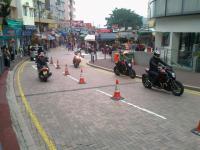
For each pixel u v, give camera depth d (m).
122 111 8.02
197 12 15.59
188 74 15.20
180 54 17.70
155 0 20.59
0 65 15.73
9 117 7.30
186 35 18.81
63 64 24.19
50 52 44.00
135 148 5.38
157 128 6.54
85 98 9.75
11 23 30.84
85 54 39.34
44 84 12.85
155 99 9.59
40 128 6.55
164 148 5.39
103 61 25.44
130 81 13.85
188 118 7.33
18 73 17.27
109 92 10.85
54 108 8.38
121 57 16.33
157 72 10.98
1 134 6.01
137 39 43.84
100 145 5.53
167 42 21.61
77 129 6.47
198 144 5.59
